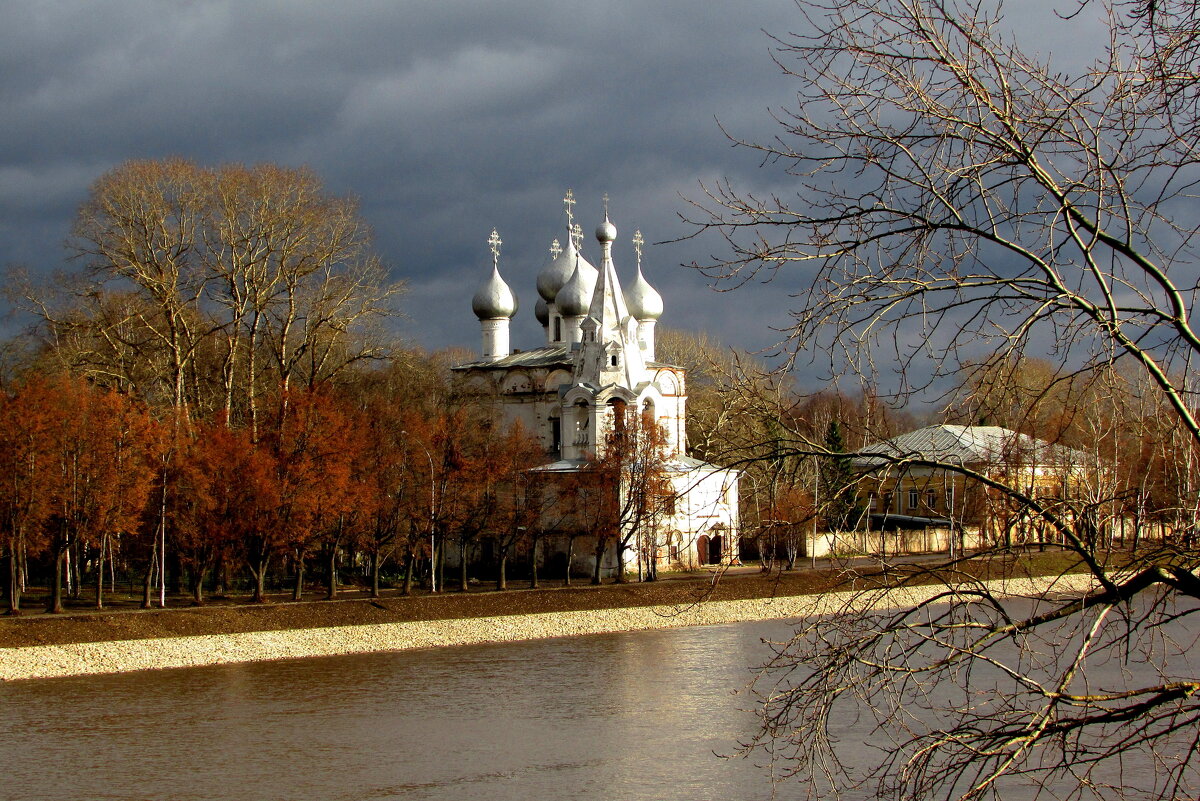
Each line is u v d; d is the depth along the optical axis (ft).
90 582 299.58
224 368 294.66
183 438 252.62
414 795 135.95
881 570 48.11
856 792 122.52
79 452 237.25
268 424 267.59
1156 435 48.85
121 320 279.08
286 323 283.18
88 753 154.30
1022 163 45.52
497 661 221.46
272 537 255.70
